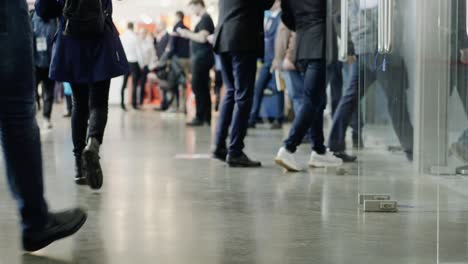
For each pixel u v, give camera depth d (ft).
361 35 15.05
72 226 10.22
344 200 14.55
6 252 10.19
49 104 33.81
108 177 17.76
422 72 14.57
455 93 13.46
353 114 19.47
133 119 42.32
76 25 13.93
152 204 13.98
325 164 19.71
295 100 23.80
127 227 11.83
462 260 9.34
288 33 24.59
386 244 10.68
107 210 13.33
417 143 14.47
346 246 10.55
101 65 14.28
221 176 18.01
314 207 13.75
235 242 10.77
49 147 25.30
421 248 10.43
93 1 13.93
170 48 47.37
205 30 35.88
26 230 9.84
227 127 20.86
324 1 19.24
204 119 36.73
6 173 9.73
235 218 12.62
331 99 19.75
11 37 9.21
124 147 25.38
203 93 36.50
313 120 18.98
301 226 11.98
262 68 34.04
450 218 10.18
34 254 10.06
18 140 9.48
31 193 9.69
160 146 25.79
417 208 13.44
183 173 18.53
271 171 19.02
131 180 17.24
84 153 14.03
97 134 14.30
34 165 9.64
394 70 15.21
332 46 19.22
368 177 14.30
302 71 19.38
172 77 49.01
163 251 10.21
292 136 18.92
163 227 11.85
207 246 10.51
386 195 13.75
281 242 10.79
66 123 38.19
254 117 34.81
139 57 53.88
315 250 10.28
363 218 12.72
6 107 9.37
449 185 12.89
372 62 15.29
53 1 14.65
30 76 9.50
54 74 14.44
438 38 13.34
